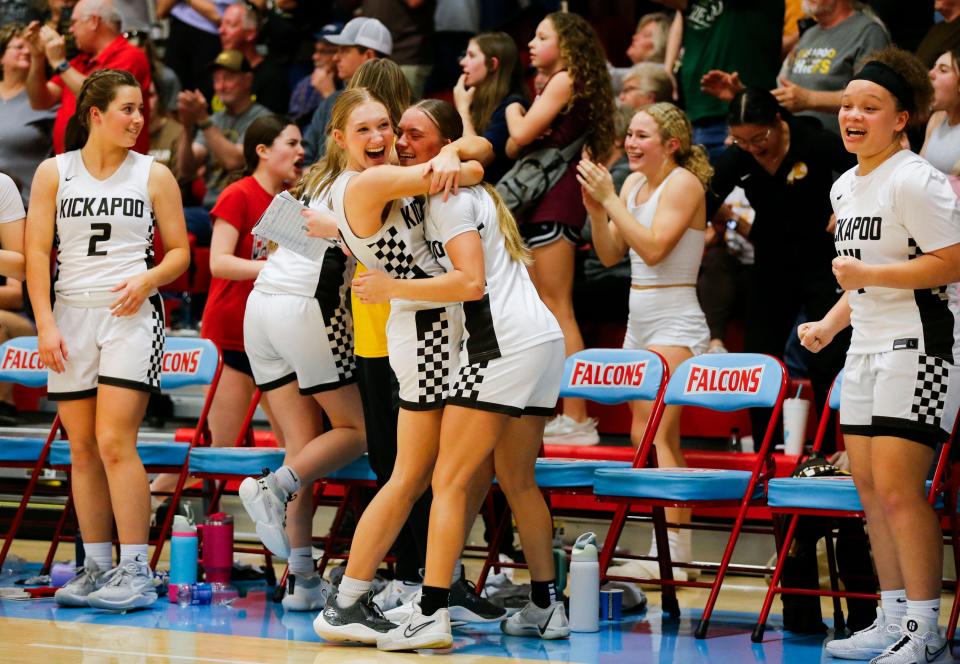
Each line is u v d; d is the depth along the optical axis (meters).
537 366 5.16
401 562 6.25
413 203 5.29
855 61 8.39
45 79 10.44
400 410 5.36
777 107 7.41
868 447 5.16
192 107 10.38
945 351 4.98
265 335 6.40
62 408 6.44
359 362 6.10
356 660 5.02
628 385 6.54
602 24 10.62
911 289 4.93
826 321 5.50
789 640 5.74
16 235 6.65
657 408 6.43
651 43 9.90
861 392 5.16
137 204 6.39
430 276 5.33
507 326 5.13
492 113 8.10
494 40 8.09
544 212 7.82
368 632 5.30
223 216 7.44
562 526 7.71
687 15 9.48
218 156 10.55
